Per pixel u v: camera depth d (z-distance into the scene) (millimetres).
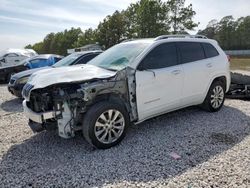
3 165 3670
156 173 3340
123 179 3230
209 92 5695
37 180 3262
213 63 5668
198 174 3277
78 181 3219
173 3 37781
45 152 4074
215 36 91562
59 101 3906
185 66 5105
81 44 49688
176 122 5246
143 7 36875
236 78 7961
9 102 8156
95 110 3938
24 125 5473
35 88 3932
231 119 5367
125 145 4219
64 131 3930
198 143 4215
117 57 4824
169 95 4844
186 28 38625
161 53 4824
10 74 12352
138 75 4371
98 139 4000
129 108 4379
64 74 4141
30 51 16266
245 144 4141
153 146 4145
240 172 3289
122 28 41031
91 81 3996
